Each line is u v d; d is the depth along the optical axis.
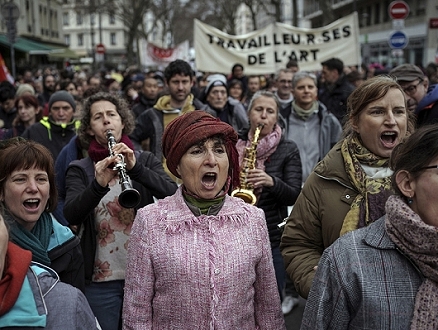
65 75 14.25
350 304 1.82
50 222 2.54
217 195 2.23
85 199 2.91
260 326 2.29
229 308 2.11
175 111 5.14
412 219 1.65
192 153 2.17
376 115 2.39
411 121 2.79
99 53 34.69
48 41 43.28
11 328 1.75
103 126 3.33
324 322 1.89
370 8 40.69
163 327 2.15
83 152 3.82
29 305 1.78
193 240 2.13
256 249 2.20
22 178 2.39
